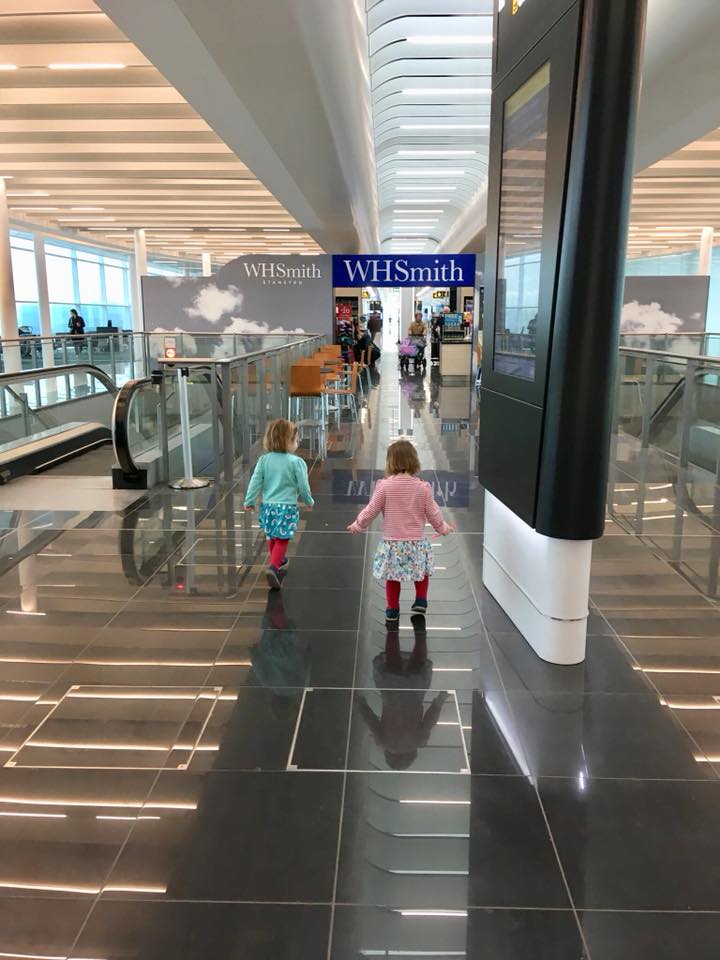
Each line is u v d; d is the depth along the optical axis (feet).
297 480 14.61
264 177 40.88
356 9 24.85
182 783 8.82
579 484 10.84
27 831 8.00
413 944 6.59
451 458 28.78
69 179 51.39
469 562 16.70
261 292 60.34
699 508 21.13
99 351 53.72
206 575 15.71
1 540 18.19
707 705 10.57
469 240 75.05
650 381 29.60
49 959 6.46
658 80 25.48
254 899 7.09
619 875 7.40
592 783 8.82
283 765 9.16
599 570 16.08
